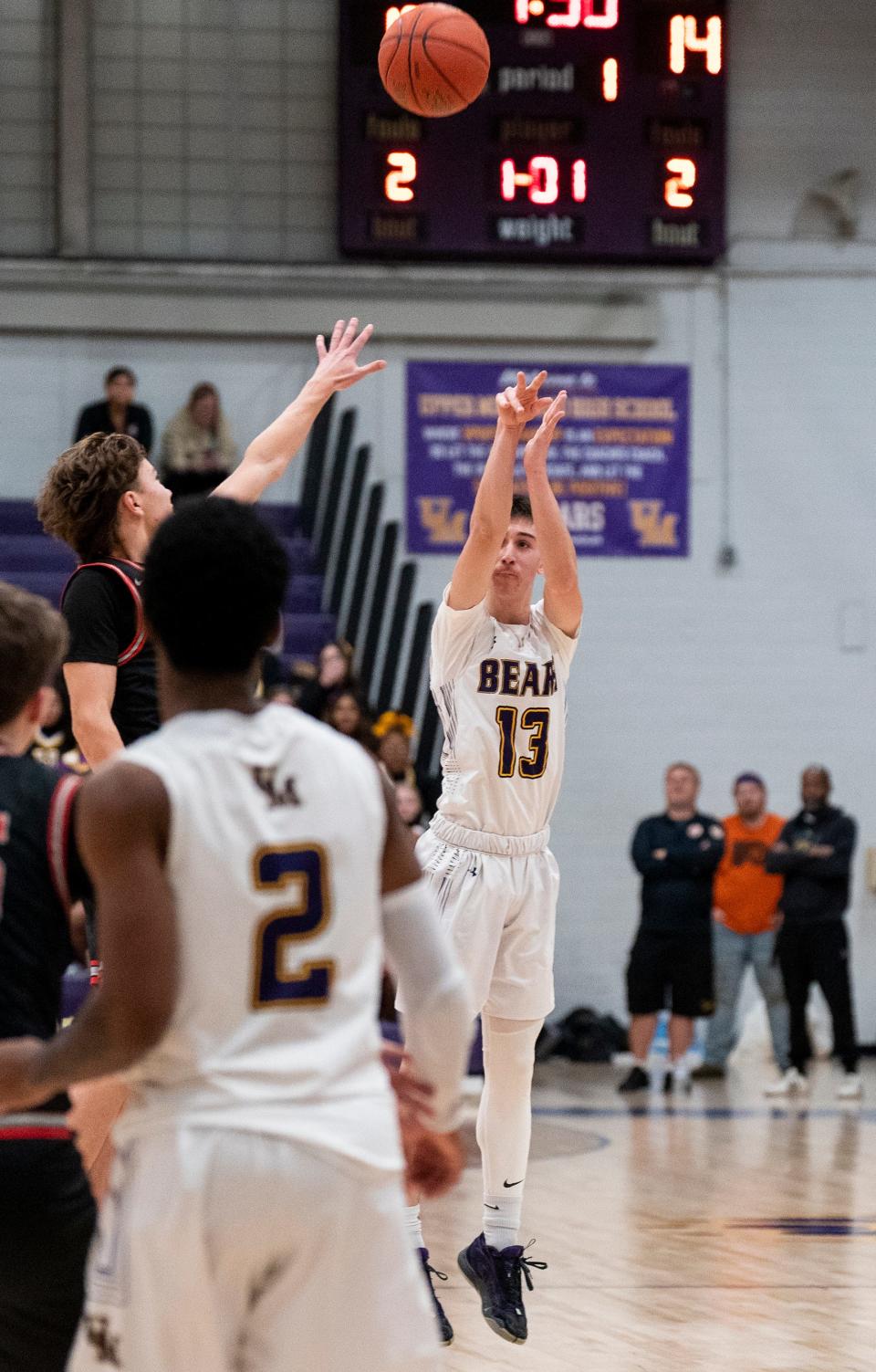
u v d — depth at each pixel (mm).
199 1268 3389
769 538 23125
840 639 23125
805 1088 18938
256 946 3543
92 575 6332
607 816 22641
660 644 22891
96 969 5969
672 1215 11000
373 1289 3490
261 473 6324
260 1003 3533
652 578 22953
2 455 22281
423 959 3828
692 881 19234
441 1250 9742
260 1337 3494
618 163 21641
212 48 22766
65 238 22391
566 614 7477
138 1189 3438
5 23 22547
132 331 22406
